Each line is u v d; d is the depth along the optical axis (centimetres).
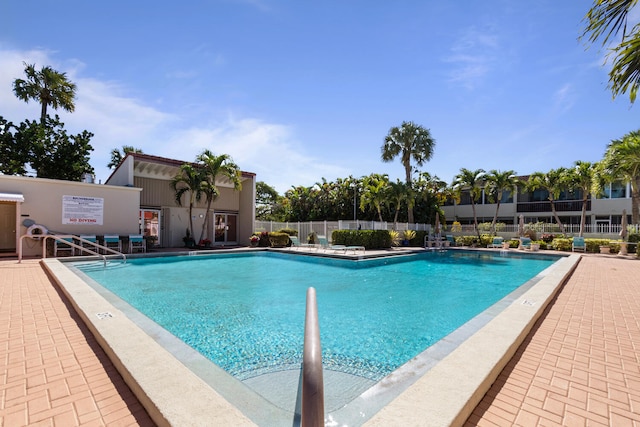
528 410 220
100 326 351
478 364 255
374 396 233
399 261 1397
